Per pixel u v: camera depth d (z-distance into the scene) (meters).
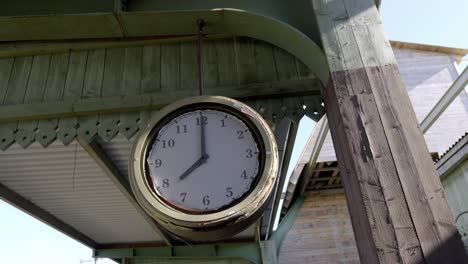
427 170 1.91
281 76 2.64
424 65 9.15
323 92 2.48
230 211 1.71
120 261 10.44
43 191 5.98
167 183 1.87
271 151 1.89
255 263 8.68
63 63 2.86
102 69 2.81
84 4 2.77
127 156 4.75
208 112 2.07
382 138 2.00
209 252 8.99
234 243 8.95
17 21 2.68
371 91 2.13
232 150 1.94
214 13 2.62
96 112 2.64
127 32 2.79
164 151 1.97
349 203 2.15
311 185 8.34
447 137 7.78
